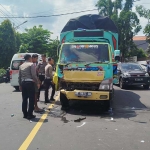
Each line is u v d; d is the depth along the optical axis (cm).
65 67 868
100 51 909
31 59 815
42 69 1122
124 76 1576
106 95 831
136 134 622
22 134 614
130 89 1591
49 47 3812
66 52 924
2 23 2809
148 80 1559
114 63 935
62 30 1170
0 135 607
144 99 1175
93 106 985
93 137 594
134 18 4288
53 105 1004
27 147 524
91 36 1005
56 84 910
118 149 515
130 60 4475
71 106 983
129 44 4428
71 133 625
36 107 877
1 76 2384
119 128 676
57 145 537
